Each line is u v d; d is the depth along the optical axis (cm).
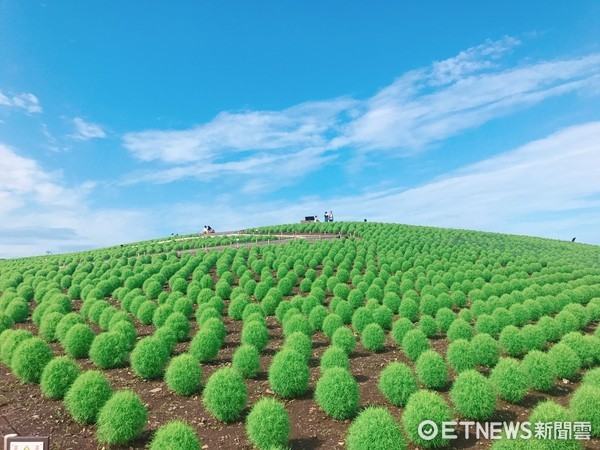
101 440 984
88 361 1595
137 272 3397
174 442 800
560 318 1864
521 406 1185
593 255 4775
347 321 2078
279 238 5897
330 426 1075
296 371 1230
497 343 1641
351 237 5497
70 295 2781
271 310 2278
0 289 3080
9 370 1499
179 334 1833
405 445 848
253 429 938
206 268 3444
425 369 1286
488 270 3209
